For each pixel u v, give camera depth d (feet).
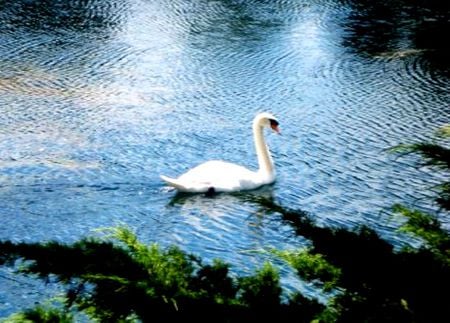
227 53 96.02
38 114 68.85
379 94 80.23
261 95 79.25
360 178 55.47
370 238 10.33
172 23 111.24
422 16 120.47
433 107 75.56
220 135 65.82
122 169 55.57
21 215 46.42
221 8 122.11
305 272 10.16
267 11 120.88
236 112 73.15
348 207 49.98
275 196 52.39
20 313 8.99
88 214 47.19
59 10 117.29
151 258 9.79
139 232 45.16
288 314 9.99
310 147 63.10
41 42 97.60
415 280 9.95
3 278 36.14
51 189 50.62
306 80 85.30
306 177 56.03
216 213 48.16
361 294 10.01
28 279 35.94
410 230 10.83
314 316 9.93
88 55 92.32
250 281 10.27
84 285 9.61
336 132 67.26
